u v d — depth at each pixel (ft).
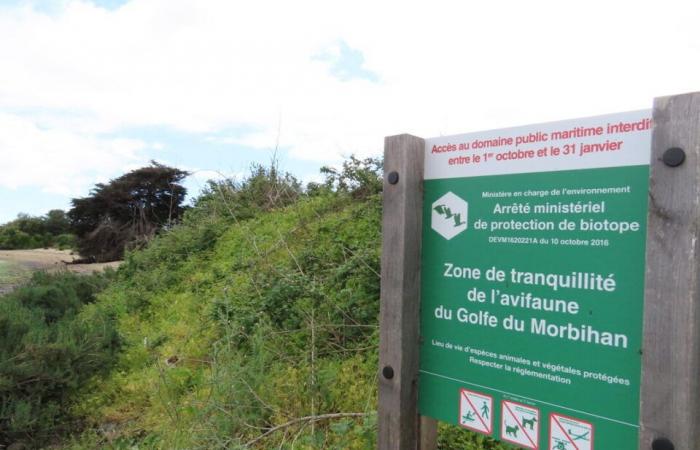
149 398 17.31
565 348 7.51
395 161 9.37
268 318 17.43
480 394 8.50
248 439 12.82
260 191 41.11
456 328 8.86
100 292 35.14
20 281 47.78
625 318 6.94
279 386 14.34
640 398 6.67
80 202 115.96
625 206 6.94
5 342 17.83
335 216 28.53
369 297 17.70
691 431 6.27
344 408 13.41
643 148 6.79
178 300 27.35
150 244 42.06
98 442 15.11
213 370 14.47
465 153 8.75
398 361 9.24
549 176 7.68
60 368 17.57
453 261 8.91
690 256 6.27
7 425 15.90
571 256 7.45
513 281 8.09
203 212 40.75
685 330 6.31
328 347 16.38
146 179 118.83
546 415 7.70
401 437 9.24
